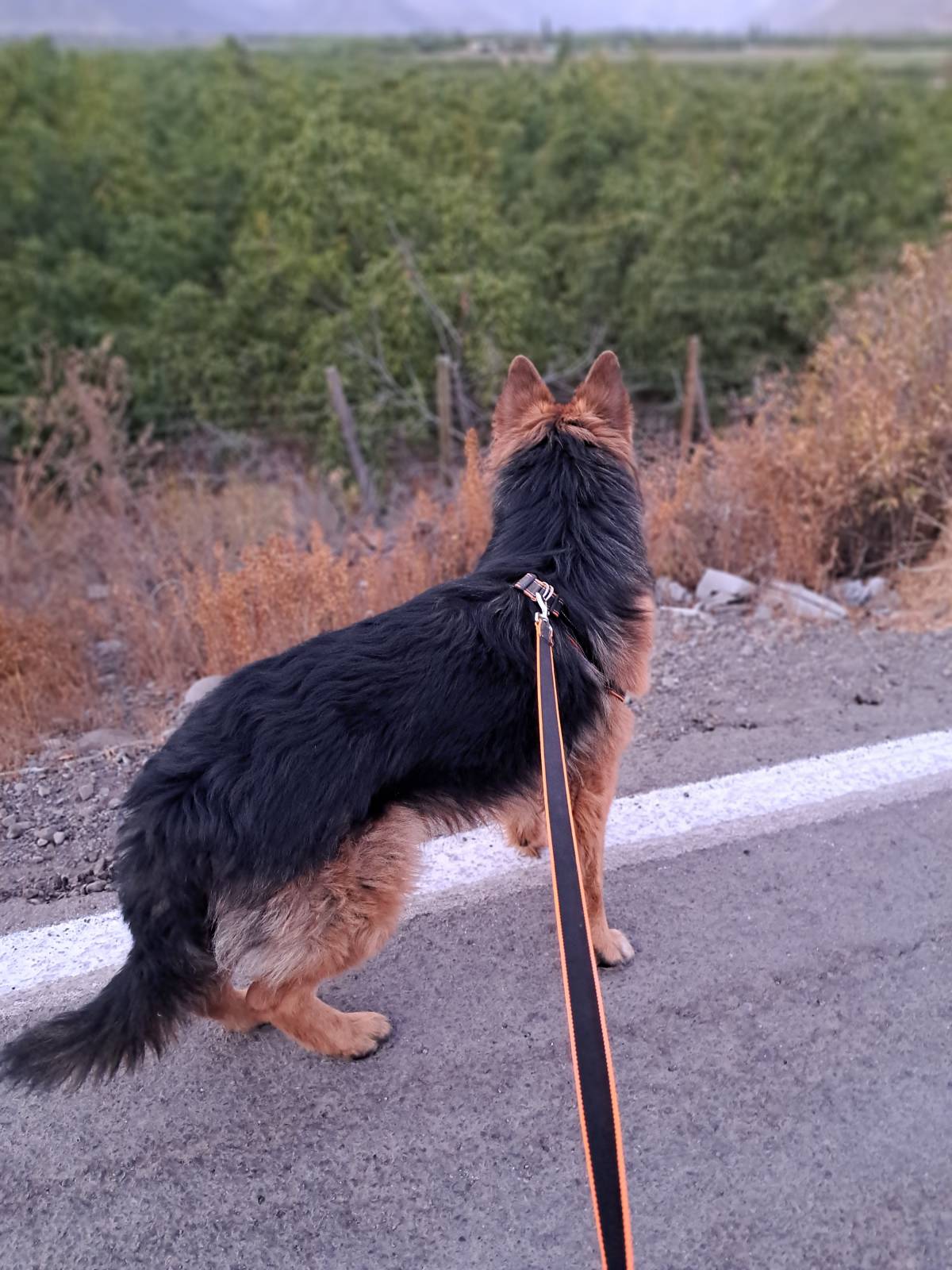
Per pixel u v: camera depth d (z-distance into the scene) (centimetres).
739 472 261
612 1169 79
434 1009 129
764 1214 103
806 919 139
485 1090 118
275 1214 106
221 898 107
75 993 133
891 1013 124
